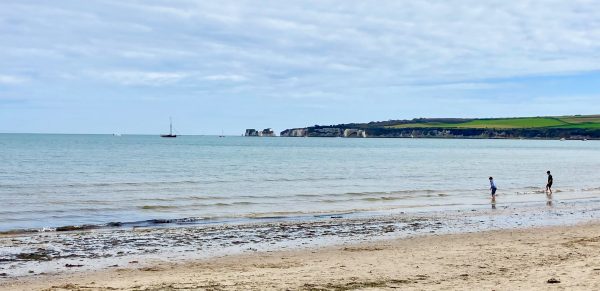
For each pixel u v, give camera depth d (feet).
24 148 400.47
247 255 59.36
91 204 105.50
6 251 59.88
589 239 63.62
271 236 71.77
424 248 62.13
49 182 146.61
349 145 648.79
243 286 41.60
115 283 43.86
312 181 164.76
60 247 62.80
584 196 130.00
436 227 80.23
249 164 247.50
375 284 41.96
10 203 105.29
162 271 50.65
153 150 405.39
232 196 122.31
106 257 57.82
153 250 61.87
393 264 51.26
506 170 229.04
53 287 42.57
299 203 112.47
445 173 205.77
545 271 45.01
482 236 71.41
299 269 49.52
